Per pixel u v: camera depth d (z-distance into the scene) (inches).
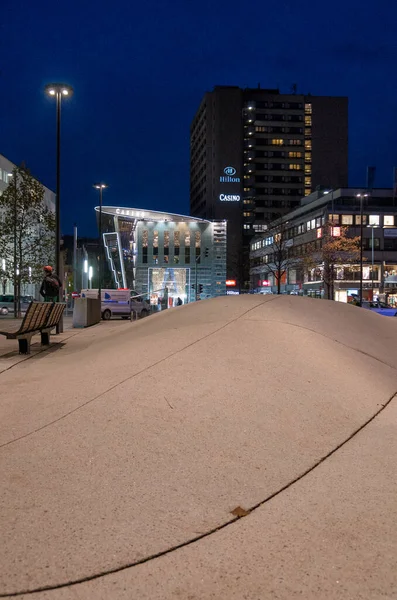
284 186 5083.7
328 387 223.5
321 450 167.0
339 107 5147.6
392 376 265.3
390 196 2881.4
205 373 229.3
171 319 351.3
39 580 96.1
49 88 639.8
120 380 227.8
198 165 5452.8
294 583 96.4
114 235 2982.3
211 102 5019.7
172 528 115.9
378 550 108.4
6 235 1133.7
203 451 159.5
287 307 344.5
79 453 156.7
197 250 3122.5
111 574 98.5
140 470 145.6
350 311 388.5
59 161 642.2
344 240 2532.0
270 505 129.0
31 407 203.6
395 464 157.5
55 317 461.1
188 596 92.4
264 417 187.9
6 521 116.6
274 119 5088.6
